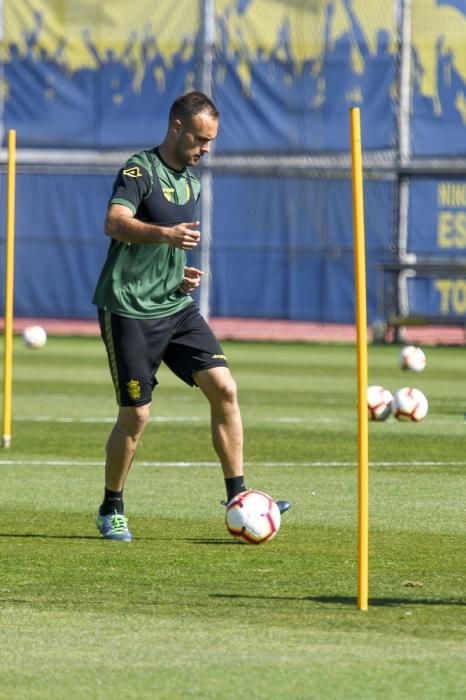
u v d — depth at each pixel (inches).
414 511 1117.7
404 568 861.2
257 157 4340.6
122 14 4387.3
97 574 834.8
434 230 4254.4
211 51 4335.6
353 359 3457.2
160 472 1362.0
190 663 615.8
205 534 999.6
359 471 721.6
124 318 945.5
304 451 1545.3
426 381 2721.5
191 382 970.7
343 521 1063.6
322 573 841.5
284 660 621.3
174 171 943.7
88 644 651.5
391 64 4239.7
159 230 895.7
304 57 4286.4
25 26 4436.5
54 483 1277.1
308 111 4303.6
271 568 859.4
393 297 4217.5
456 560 890.7
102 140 4429.1
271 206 4370.1
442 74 4232.3
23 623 695.1
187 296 972.6
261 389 2485.2
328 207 4333.2
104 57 4407.0
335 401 2245.3
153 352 957.2
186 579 819.4
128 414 959.6
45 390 2400.3
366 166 4252.0
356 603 745.6
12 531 1007.6
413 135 4252.0
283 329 4598.9
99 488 1248.2
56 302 4495.6
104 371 2881.4
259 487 1258.6
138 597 762.8
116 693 568.7
